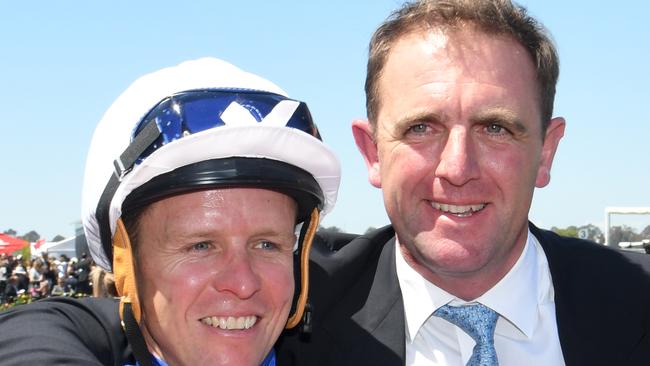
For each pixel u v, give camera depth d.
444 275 2.77
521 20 2.64
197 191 1.98
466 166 2.53
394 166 2.69
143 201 1.98
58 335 1.97
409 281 2.91
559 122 2.90
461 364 2.85
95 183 2.10
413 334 2.88
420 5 2.69
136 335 2.05
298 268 2.41
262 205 2.03
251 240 2.04
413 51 2.64
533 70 2.66
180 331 2.02
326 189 2.26
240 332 2.05
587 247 3.07
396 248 3.01
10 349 1.87
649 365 2.74
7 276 28.58
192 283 1.99
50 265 29.36
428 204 2.69
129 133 2.03
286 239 2.11
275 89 2.18
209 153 1.96
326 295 2.95
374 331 2.84
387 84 2.72
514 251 2.81
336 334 2.87
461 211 2.65
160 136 1.96
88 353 1.92
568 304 2.82
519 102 2.58
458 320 2.83
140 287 2.06
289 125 2.06
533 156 2.66
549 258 2.94
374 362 2.78
